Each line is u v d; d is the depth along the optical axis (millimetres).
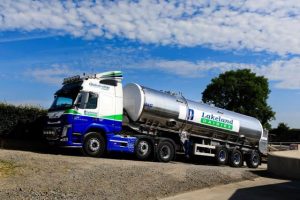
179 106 20891
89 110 17766
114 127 18516
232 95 55750
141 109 19328
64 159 15086
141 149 19391
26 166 12891
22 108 20812
